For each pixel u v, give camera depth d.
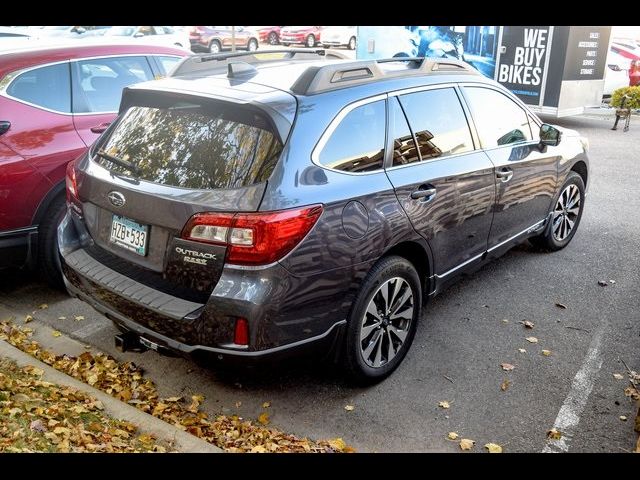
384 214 3.51
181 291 3.15
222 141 3.23
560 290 5.21
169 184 3.20
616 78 14.72
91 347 4.18
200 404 3.61
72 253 3.72
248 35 24.64
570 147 5.74
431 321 4.65
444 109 4.22
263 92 3.36
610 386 3.84
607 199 7.90
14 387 3.40
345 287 3.35
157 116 3.55
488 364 4.08
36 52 4.94
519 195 4.92
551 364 4.09
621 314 4.80
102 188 3.44
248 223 2.94
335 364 3.58
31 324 4.47
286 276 3.05
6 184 4.39
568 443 3.32
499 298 5.05
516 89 12.36
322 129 3.31
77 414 3.25
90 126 5.01
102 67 5.34
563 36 11.48
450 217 4.08
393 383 3.85
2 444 2.87
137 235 3.31
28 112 4.70
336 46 26.84
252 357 3.04
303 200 3.09
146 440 3.11
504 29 12.20
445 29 12.96
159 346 3.23
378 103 3.70
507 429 3.43
